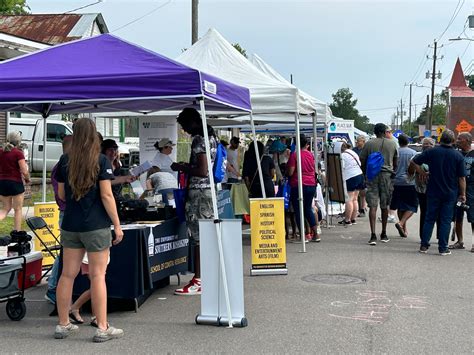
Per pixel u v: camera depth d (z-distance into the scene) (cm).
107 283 655
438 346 535
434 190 1005
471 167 1026
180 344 544
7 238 743
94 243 544
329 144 1705
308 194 1115
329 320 620
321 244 1135
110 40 661
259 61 1264
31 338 567
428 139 1106
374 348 529
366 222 1495
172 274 754
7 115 1633
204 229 610
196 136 709
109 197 545
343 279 826
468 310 660
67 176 541
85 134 539
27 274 762
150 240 688
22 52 1397
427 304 686
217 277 608
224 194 862
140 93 595
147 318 634
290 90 970
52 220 895
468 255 1008
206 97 626
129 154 2403
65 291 562
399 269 890
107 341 554
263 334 573
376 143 1127
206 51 1030
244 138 2984
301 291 754
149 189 893
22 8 4069
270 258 863
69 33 3344
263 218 867
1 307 693
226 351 523
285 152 1353
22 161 1068
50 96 602
